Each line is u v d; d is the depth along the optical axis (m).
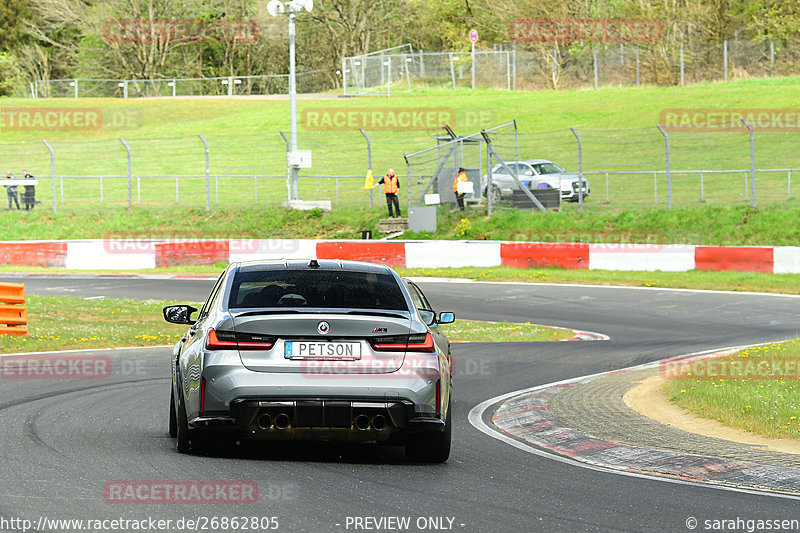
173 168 193.12
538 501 23.89
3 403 38.50
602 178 157.75
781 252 105.88
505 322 77.69
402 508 22.61
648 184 151.00
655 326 74.94
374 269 30.59
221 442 31.19
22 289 66.00
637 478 27.27
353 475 26.30
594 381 48.19
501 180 141.50
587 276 107.88
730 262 108.19
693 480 27.11
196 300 90.69
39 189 181.12
